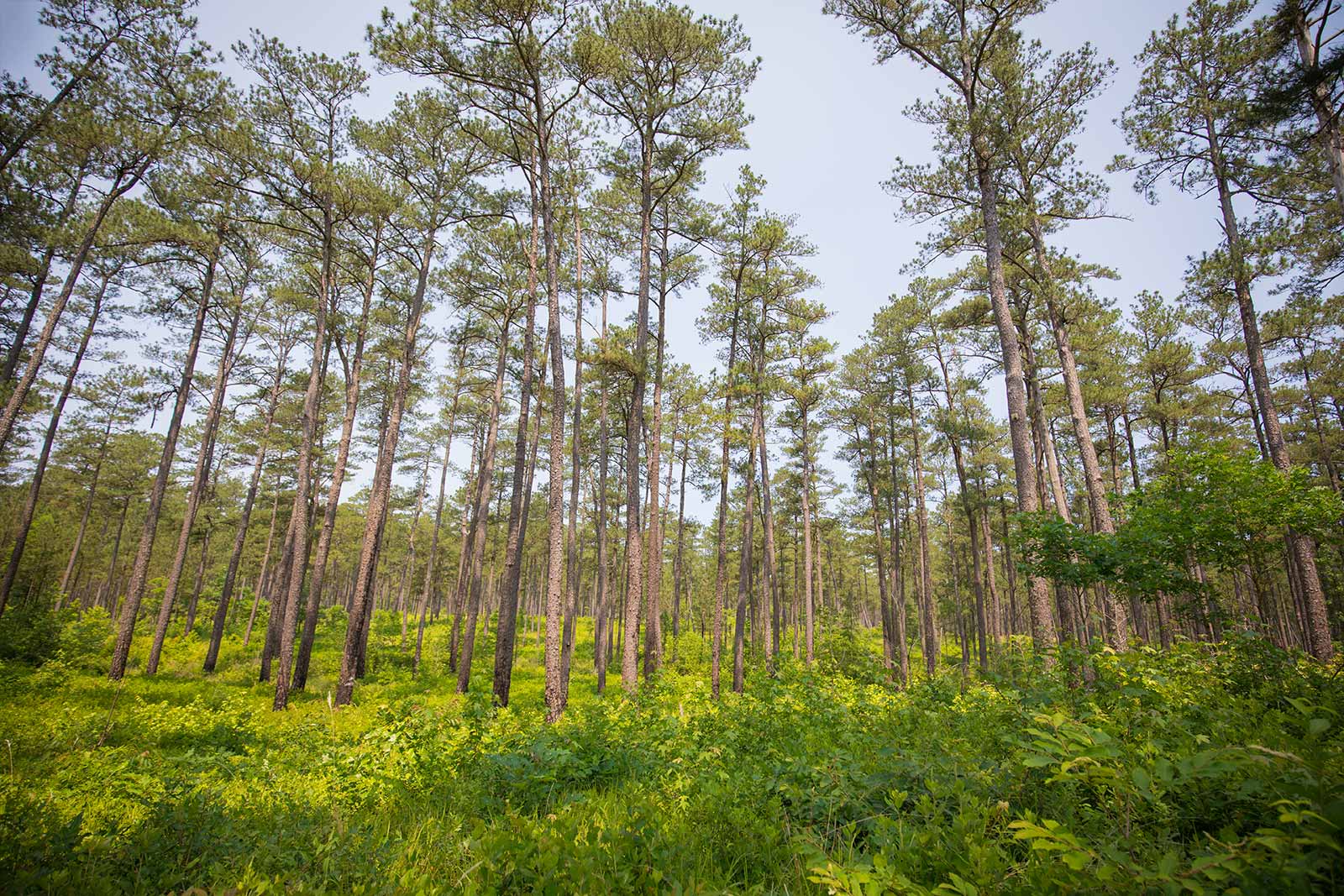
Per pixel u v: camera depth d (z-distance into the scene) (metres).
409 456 31.84
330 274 19.30
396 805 5.14
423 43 12.43
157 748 8.75
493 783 5.26
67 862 3.30
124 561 40.03
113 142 15.00
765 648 23.38
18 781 5.68
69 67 14.52
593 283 21.83
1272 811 2.54
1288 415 25.23
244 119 15.78
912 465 30.36
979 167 12.81
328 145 17.30
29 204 15.24
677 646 29.44
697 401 18.14
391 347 19.94
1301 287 14.52
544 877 2.88
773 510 36.06
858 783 4.12
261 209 18.33
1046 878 2.25
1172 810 2.96
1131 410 24.89
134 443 34.12
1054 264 17.30
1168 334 21.91
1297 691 5.20
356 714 14.06
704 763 5.62
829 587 51.59
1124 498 8.88
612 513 31.95
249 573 40.59
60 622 19.42
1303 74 8.65
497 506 37.62
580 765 5.59
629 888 2.90
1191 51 14.73
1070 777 2.69
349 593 52.62
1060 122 13.50
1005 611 43.38
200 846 3.66
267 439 24.77
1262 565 7.70
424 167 18.56
